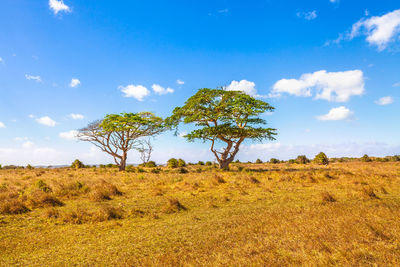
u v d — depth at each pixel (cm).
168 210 809
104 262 420
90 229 614
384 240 443
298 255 391
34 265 412
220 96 3312
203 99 3206
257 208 841
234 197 1063
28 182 1536
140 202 948
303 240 466
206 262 394
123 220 704
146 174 2488
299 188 1301
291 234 514
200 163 5244
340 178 1678
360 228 515
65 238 549
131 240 532
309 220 616
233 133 3100
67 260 431
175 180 1694
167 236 556
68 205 878
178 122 3659
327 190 1197
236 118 3250
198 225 644
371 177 1636
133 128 3544
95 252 468
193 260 405
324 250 407
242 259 389
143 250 472
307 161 4547
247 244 471
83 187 1191
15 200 791
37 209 798
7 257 445
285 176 1692
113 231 600
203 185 1423
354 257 368
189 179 1775
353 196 988
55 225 644
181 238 540
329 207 772
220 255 419
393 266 333
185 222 679
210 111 3281
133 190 1275
